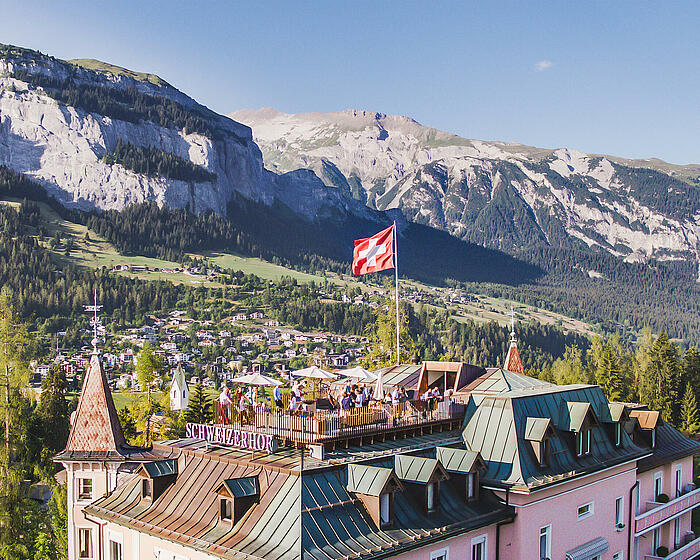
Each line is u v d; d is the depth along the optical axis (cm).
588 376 12738
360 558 2797
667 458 4853
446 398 4119
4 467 7256
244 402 3747
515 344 6294
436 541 3080
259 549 2828
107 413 4559
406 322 9062
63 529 6581
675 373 10175
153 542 3331
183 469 3531
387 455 3412
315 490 3003
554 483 3588
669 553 4869
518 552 3466
